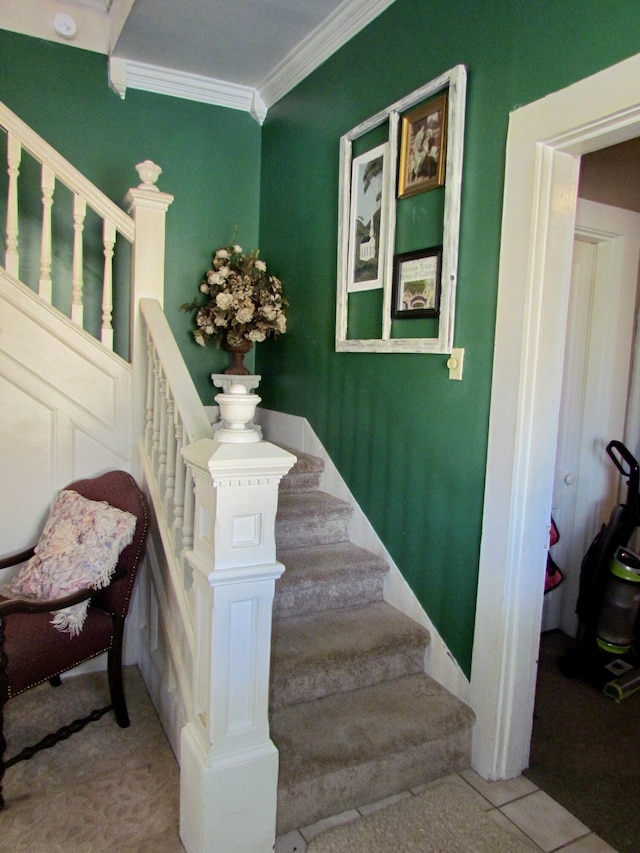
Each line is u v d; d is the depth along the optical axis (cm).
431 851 169
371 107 260
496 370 194
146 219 257
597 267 291
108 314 256
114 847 170
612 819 184
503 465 191
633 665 271
